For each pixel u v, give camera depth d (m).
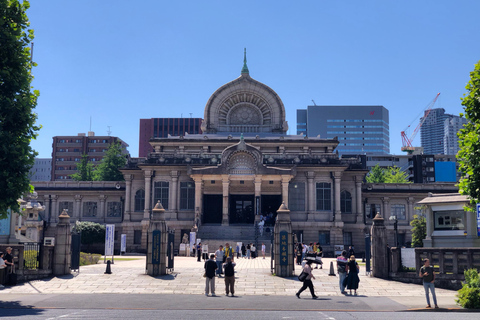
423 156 149.50
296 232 74.50
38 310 22.36
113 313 21.36
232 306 23.89
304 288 27.25
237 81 91.00
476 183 28.62
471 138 28.91
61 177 188.50
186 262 46.78
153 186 76.50
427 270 24.47
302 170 75.88
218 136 87.75
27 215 67.12
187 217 76.00
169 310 22.55
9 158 27.64
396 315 21.72
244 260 51.41
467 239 37.66
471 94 29.39
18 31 29.22
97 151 189.00
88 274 35.12
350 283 28.55
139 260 52.38
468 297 24.27
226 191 72.44
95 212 82.38
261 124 91.06
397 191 80.38
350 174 78.12
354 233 77.00
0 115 27.55
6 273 30.70
